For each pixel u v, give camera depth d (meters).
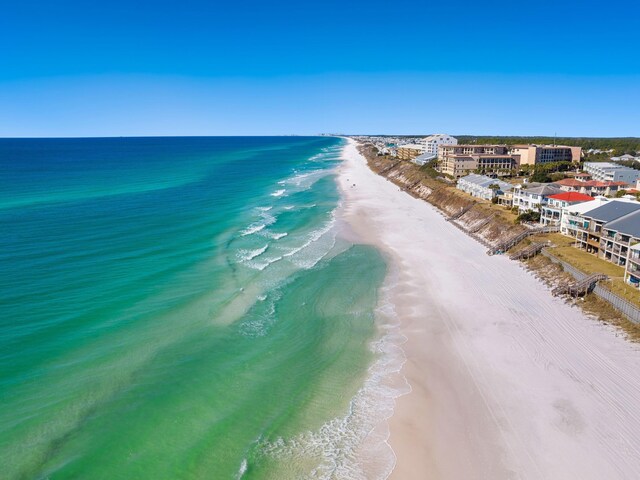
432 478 23.92
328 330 39.47
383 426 27.66
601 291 42.41
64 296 42.56
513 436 26.80
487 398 30.31
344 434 26.92
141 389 29.98
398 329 39.94
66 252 55.16
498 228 68.69
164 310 41.09
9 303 40.38
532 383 31.81
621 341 36.56
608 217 52.78
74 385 29.72
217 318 40.31
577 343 36.69
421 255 60.72
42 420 26.38
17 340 34.41
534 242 59.25
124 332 36.88
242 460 24.66
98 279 47.19
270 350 35.94
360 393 30.88
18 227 65.88
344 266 55.75
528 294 46.94
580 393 30.55
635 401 29.55
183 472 23.69
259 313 42.00
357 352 36.09
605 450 25.55
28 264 50.19
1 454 23.70
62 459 23.84
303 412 28.81
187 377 31.64
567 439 26.45
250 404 29.36
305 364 34.19
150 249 58.38
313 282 50.22
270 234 69.38
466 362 34.66
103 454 24.45
